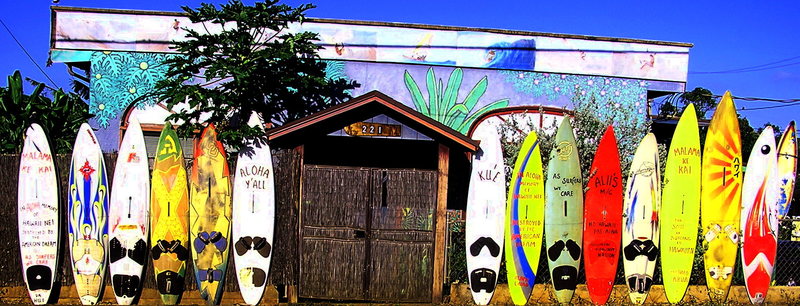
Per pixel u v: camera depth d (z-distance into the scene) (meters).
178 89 11.07
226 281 9.30
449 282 9.79
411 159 12.58
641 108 13.66
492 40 13.33
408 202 9.45
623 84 13.63
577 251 9.84
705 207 10.18
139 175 9.23
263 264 9.25
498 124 12.58
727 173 10.23
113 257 9.14
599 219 9.94
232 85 11.42
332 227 9.35
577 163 9.95
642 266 9.97
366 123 9.48
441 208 9.48
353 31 12.94
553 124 11.96
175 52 12.53
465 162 12.38
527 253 9.77
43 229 9.07
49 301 9.12
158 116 12.50
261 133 9.33
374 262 9.39
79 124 11.88
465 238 9.80
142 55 12.48
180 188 9.27
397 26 13.06
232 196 9.34
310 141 9.41
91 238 9.17
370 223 9.40
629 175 10.05
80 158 9.23
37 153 9.10
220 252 9.26
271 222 9.27
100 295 9.20
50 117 11.62
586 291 9.93
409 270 9.44
